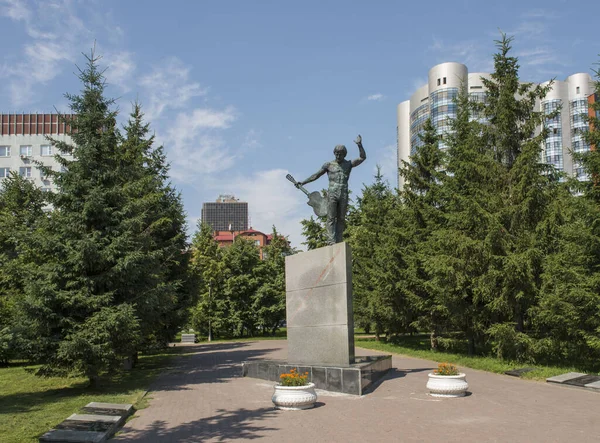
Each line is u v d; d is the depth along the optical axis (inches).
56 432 346.3
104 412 413.1
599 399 467.8
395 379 605.0
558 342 666.8
